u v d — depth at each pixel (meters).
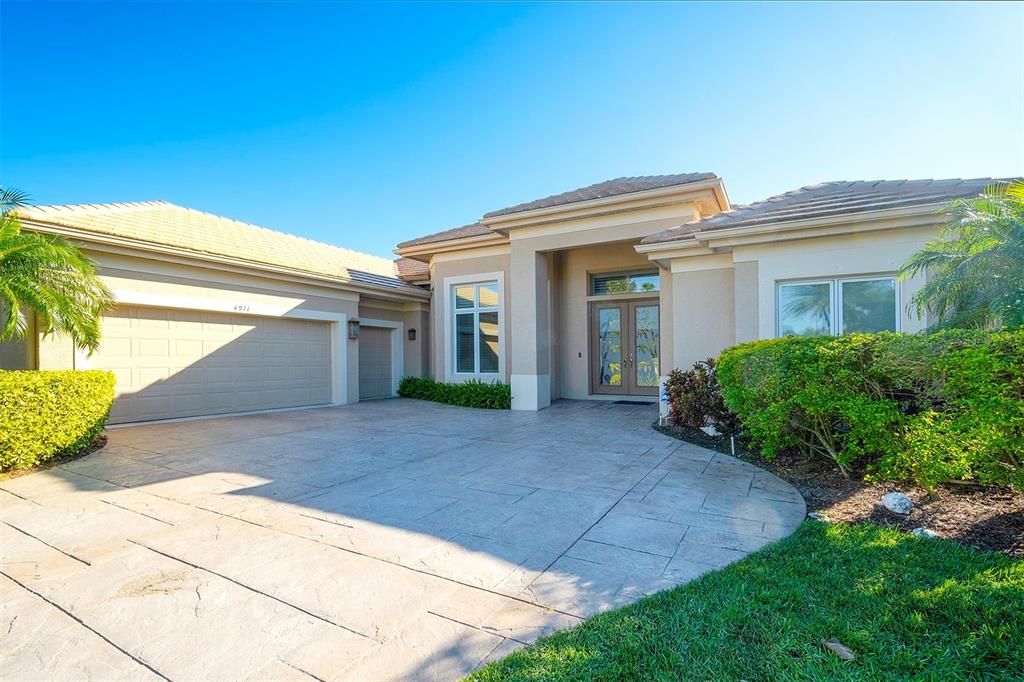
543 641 2.58
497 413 11.95
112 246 9.16
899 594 2.93
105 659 2.51
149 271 9.88
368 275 15.32
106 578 3.39
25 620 2.88
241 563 3.62
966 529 4.00
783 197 10.05
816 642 2.49
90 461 6.88
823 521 4.34
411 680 2.33
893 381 4.81
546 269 13.16
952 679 2.21
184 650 2.58
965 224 5.58
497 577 3.38
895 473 4.84
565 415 11.57
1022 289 5.11
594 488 5.54
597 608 2.95
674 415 9.22
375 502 5.07
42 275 6.79
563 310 14.85
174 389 10.36
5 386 6.00
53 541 4.06
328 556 3.74
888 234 7.61
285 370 12.52
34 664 2.47
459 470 6.41
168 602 3.07
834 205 8.18
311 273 12.55
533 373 12.52
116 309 9.45
